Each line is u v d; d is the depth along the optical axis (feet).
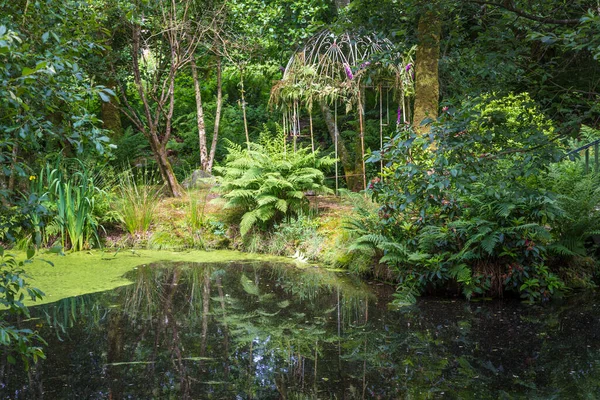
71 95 9.23
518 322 18.48
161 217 33.19
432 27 17.98
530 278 21.67
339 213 31.53
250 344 16.37
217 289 22.97
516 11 13.12
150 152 44.96
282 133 34.35
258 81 50.31
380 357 15.25
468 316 19.24
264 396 12.59
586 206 22.39
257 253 30.45
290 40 37.42
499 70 14.99
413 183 13.34
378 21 18.31
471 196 21.20
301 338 16.97
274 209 31.27
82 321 18.30
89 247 30.45
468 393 12.76
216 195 36.70
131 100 49.60
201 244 31.45
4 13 9.86
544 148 12.07
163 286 23.24
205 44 37.68
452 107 12.60
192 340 16.65
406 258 22.74
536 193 12.49
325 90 33.30
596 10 14.30
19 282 9.42
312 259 28.63
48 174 29.19
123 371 14.08
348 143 43.65
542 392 12.78
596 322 18.33
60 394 12.60
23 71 7.67
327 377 13.84
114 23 32.58
